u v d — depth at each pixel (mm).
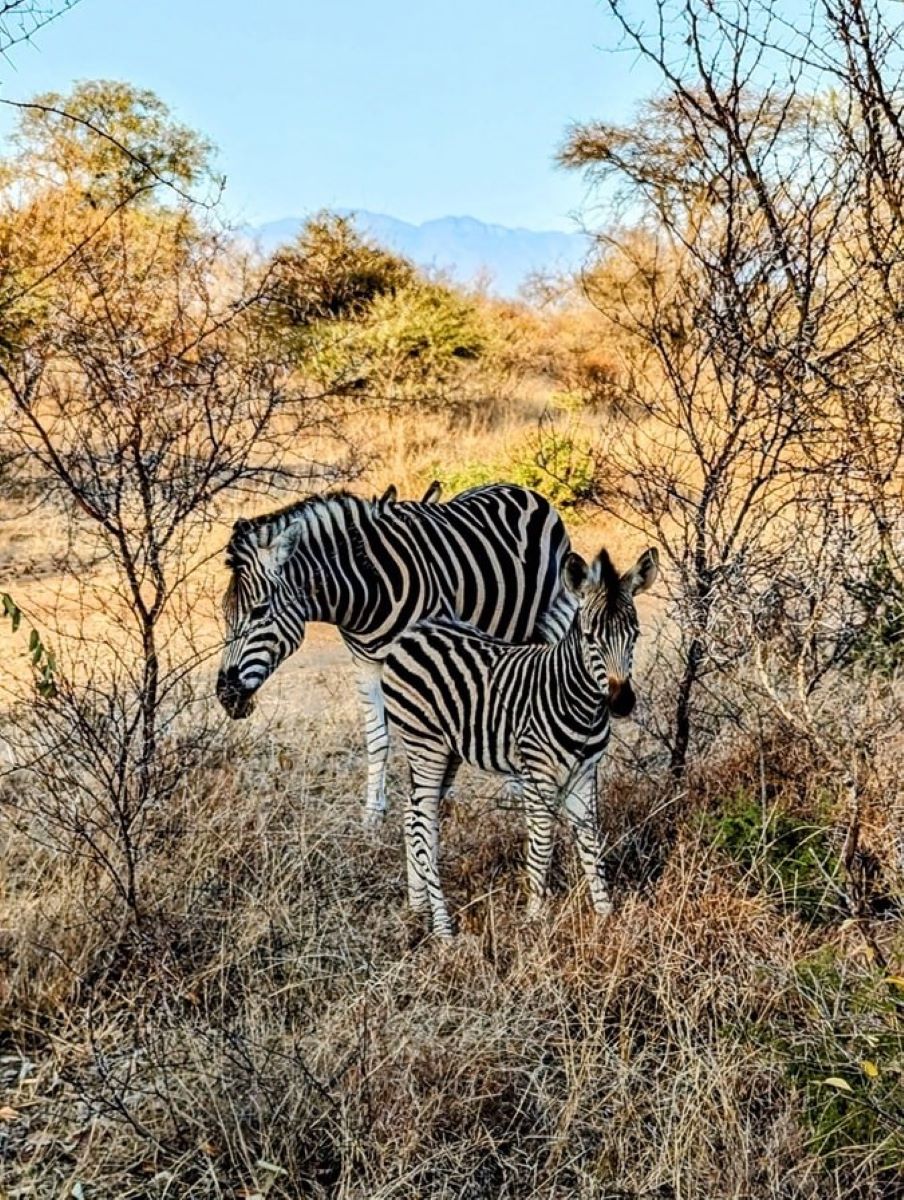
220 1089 3473
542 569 6176
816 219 4953
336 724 6648
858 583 4625
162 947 4109
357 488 11930
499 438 14328
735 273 4805
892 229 3645
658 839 4980
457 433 15125
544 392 18344
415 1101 3381
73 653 6930
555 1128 3400
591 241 14148
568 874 4770
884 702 4645
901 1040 3381
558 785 4441
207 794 5234
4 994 3973
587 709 4289
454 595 5836
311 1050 3652
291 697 7125
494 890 4703
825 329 4934
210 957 4230
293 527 5242
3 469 6684
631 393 6121
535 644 4594
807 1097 3408
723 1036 3660
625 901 4438
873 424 4059
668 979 3889
